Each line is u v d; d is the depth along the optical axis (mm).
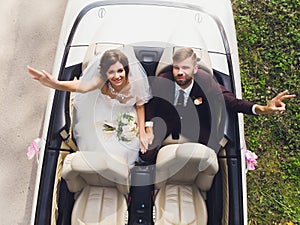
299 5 5633
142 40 3873
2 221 4723
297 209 4891
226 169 3598
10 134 4961
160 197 3549
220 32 4059
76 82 3418
